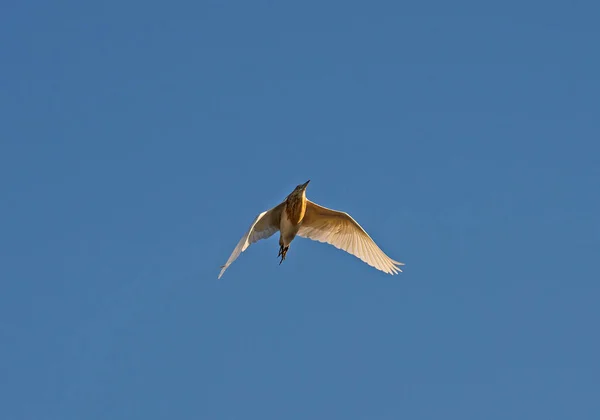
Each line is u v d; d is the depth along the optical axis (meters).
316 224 23.39
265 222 22.44
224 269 20.45
